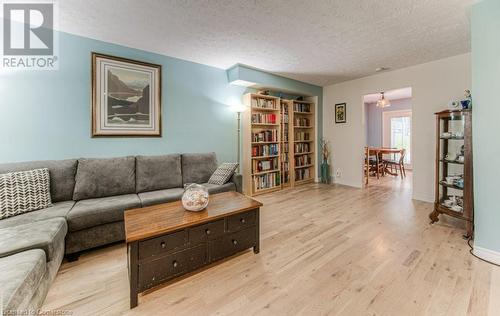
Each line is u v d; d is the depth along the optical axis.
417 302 1.40
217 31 2.56
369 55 3.30
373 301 1.41
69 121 2.61
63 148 2.59
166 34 2.63
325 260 1.90
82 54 2.66
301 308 1.36
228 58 3.41
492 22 1.81
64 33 2.56
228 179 3.13
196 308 1.38
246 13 2.20
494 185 1.83
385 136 7.24
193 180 3.22
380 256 1.95
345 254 1.99
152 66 3.14
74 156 2.65
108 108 2.83
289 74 4.25
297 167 5.00
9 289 1.00
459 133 2.57
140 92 3.06
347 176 4.93
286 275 1.70
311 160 5.41
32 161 2.28
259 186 4.24
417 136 3.74
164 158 3.03
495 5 1.80
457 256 1.93
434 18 2.29
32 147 2.44
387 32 2.59
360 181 4.70
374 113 7.47
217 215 1.75
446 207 2.58
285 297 1.46
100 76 2.77
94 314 1.33
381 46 2.98
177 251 1.58
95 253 2.06
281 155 4.66
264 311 1.34
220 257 1.81
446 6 2.08
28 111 2.41
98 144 2.79
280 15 2.24
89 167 2.48
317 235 2.39
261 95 4.20
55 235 1.56
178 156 3.20
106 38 2.72
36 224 1.66
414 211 3.14
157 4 2.05
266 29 2.52
